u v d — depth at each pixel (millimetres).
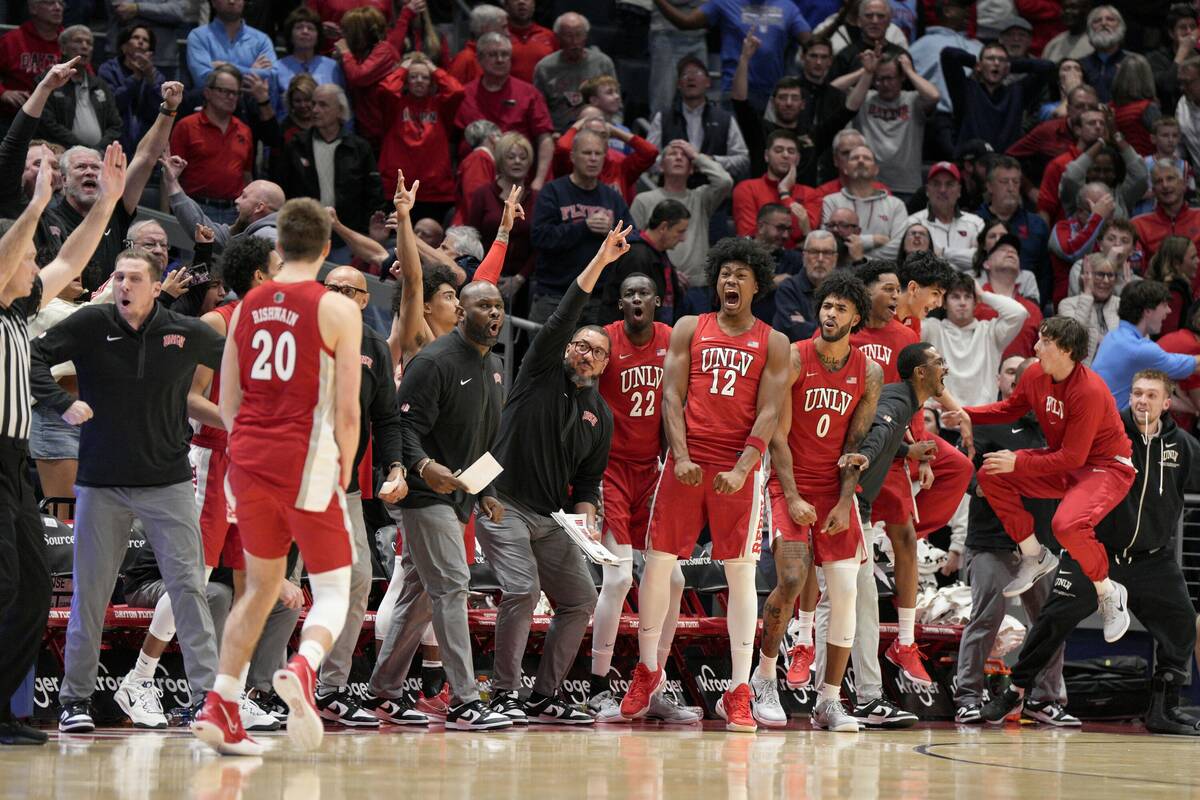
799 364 20359
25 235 14641
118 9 33562
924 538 26969
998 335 29250
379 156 32812
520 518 19656
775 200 33281
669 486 19953
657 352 21328
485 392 18844
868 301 20453
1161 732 23297
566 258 28328
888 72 36594
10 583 14617
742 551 19750
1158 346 28016
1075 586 22812
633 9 39062
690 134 34906
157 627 17594
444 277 20344
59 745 14898
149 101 31203
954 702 24516
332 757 14094
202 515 17969
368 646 20516
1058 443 22875
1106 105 36438
